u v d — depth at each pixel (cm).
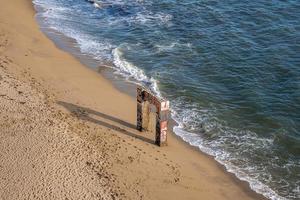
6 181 1955
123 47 3497
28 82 2823
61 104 2639
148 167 2186
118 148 2289
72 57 3319
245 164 2338
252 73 3120
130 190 2009
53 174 2002
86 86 2922
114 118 2589
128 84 3012
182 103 2820
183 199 2031
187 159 2325
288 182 2227
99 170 2080
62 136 2253
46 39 3559
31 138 2209
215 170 2275
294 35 3562
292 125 2619
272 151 2428
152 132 2505
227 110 2753
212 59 3297
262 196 2131
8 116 2362
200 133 2559
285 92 2911
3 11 3972
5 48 3291
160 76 3105
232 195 2117
